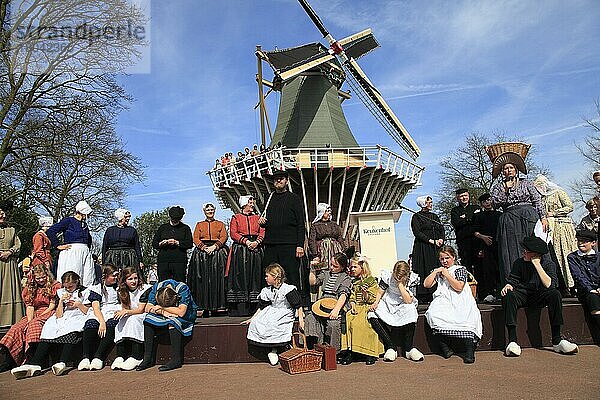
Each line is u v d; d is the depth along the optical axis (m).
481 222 8.22
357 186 18.58
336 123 22.22
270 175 18.14
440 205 30.42
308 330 5.64
